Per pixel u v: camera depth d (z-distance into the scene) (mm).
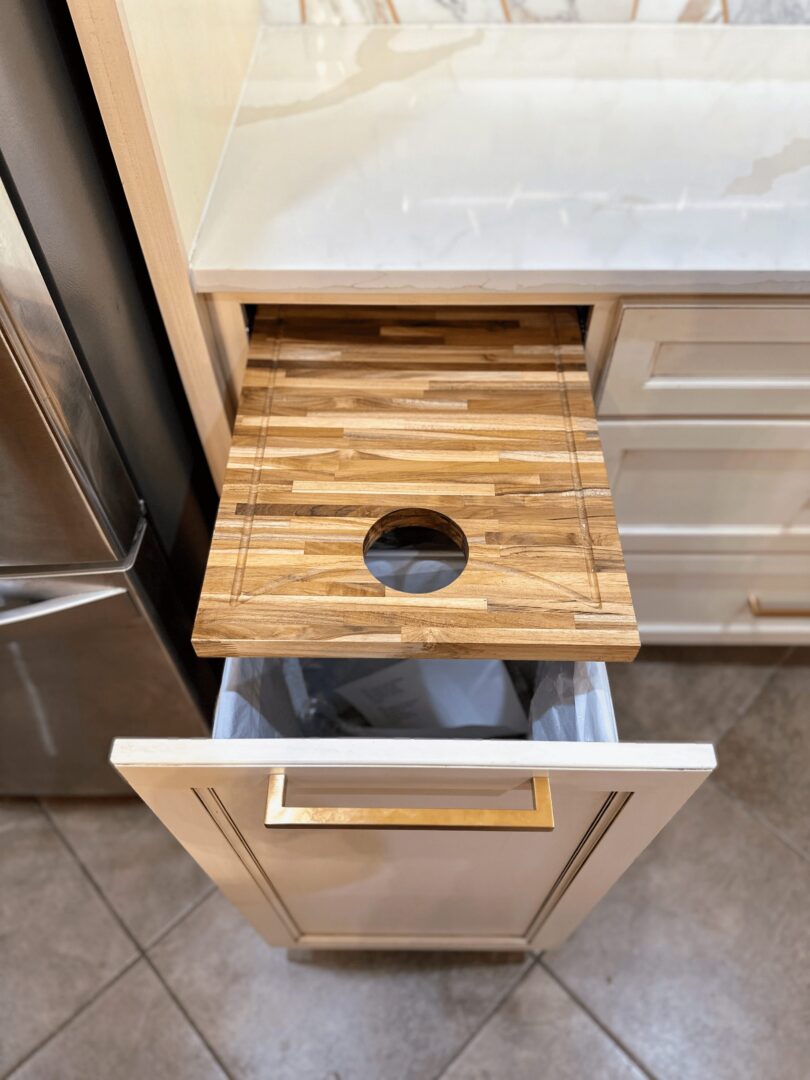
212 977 1077
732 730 1280
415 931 1002
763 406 850
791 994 1057
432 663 949
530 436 702
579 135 841
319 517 650
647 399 845
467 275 705
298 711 962
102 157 670
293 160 813
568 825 672
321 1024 1045
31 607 783
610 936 1101
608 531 644
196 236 730
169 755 558
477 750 555
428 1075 1009
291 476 674
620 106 879
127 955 1091
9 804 1211
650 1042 1026
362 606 605
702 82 914
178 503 914
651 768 552
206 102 762
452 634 592
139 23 575
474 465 682
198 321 744
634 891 1133
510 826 561
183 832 684
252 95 897
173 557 906
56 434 626
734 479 949
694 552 1071
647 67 936
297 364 752
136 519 792
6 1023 1043
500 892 844
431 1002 1059
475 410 719
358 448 692
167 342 851
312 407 720
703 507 993
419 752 555
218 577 619
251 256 711
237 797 618
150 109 600
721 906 1121
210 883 1147
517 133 844
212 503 1051
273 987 1070
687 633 1235
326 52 963
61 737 1011
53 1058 1020
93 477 689
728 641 1259
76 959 1088
